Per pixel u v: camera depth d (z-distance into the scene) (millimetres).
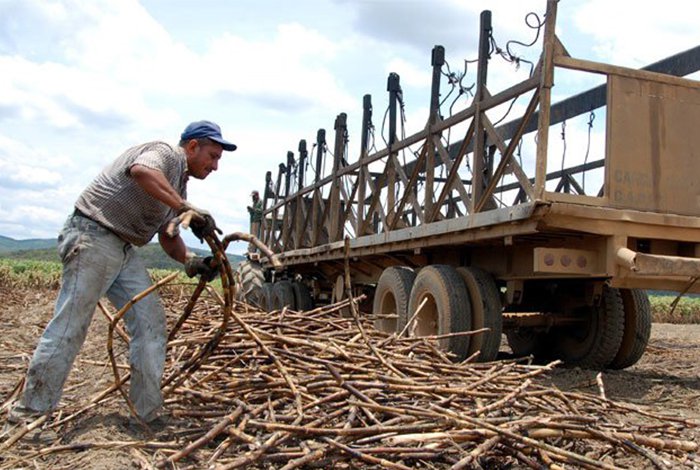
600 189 6227
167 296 8625
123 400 3793
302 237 11516
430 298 6879
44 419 3186
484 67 6211
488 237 6016
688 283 5641
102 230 3373
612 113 5492
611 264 5395
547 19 5246
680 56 6250
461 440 3018
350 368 3830
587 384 5773
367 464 2924
